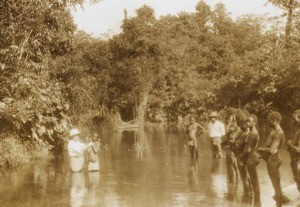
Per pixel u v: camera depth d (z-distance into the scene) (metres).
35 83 20.75
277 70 33.66
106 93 45.22
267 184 13.22
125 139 32.44
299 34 34.09
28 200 12.02
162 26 54.41
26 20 19.84
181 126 48.00
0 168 17.83
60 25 24.20
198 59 58.56
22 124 20.84
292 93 34.53
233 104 40.53
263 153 10.55
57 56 26.33
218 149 19.89
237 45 62.22
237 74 38.19
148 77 51.16
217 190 12.59
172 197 11.82
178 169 16.77
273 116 10.48
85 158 20.55
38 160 20.42
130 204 11.16
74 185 14.04
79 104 26.72
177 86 55.31
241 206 10.61
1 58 18.86
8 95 19.16
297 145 10.78
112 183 14.17
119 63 49.84
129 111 55.47
